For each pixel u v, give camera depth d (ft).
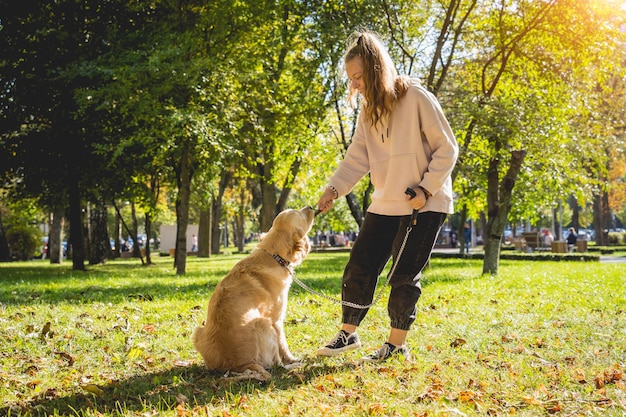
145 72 49.14
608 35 48.78
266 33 55.16
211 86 50.98
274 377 13.82
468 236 114.11
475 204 70.23
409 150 14.87
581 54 50.08
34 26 60.44
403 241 14.94
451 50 51.62
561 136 50.16
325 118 60.18
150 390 13.26
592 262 69.15
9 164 65.36
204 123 48.44
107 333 19.16
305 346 17.67
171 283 39.70
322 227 118.21
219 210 128.98
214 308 14.24
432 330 20.07
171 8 56.29
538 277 42.57
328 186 16.03
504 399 12.47
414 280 15.19
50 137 62.90
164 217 172.96
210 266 72.69
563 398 12.53
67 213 98.58
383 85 14.71
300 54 59.67
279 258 15.02
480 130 47.83
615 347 17.48
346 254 120.26
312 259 90.89
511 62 53.83
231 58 53.21
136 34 55.26
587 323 21.79
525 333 19.92
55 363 15.52
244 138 59.00
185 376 14.37
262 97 55.31
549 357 16.37
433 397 12.46
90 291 33.19
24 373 14.62
